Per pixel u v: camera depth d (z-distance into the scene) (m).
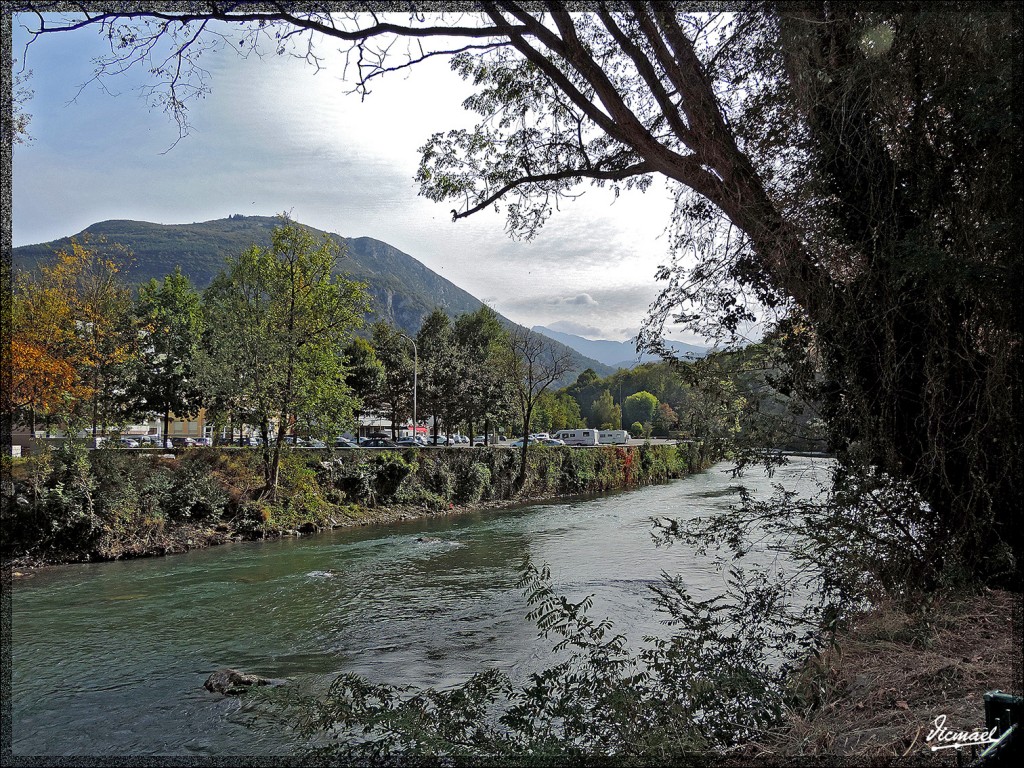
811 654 4.77
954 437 5.28
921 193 5.11
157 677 9.62
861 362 5.60
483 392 51.91
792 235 5.68
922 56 4.97
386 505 29.88
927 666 4.23
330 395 26.92
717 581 13.43
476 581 16.03
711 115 5.89
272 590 15.33
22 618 13.00
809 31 5.34
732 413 6.22
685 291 6.47
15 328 18.48
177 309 36.84
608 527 24.95
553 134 7.82
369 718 4.54
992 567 4.98
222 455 25.48
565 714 4.27
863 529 5.03
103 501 19.70
